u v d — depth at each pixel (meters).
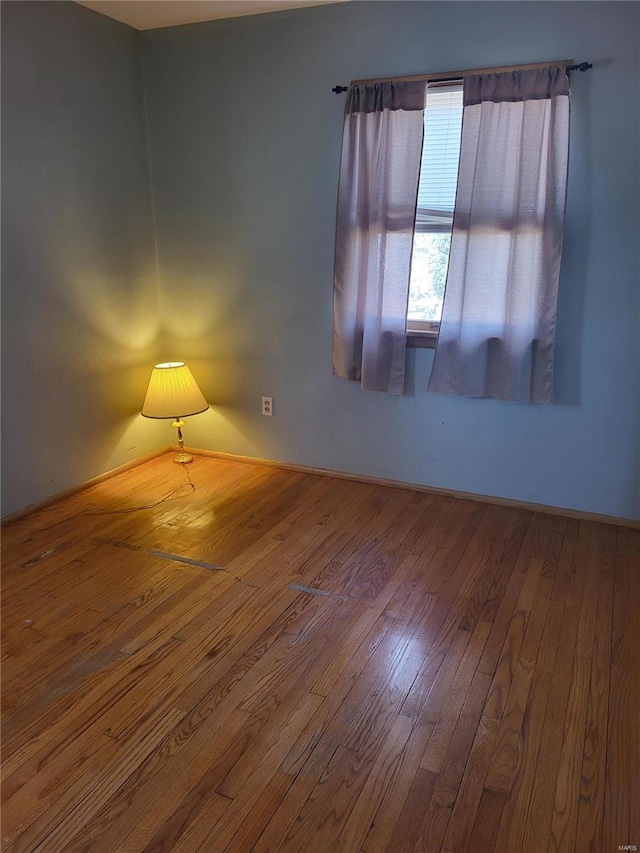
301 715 1.71
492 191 2.62
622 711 1.72
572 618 2.15
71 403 3.11
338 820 1.40
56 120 2.81
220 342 3.53
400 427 3.19
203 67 3.12
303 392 3.39
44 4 2.68
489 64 2.59
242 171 3.19
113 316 3.29
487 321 2.78
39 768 1.54
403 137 2.73
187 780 1.51
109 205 3.17
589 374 2.73
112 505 3.08
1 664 1.91
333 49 2.85
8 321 2.72
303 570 2.46
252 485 3.33
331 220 3.06
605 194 2.53
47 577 2.41
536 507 2.99
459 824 1.39
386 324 2.97
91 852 1.33
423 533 2.77
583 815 1.42
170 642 2.02
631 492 2.79
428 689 1.81
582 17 2.41
